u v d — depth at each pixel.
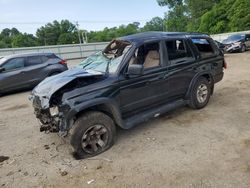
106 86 3.94
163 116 5.49
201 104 5.73
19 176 3.58
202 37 5.76
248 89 7.38
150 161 3.69
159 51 4.79
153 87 4.63
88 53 32.69
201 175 3.25
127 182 3.24
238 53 19.12
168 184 3.13
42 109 3.82
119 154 3.96
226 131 4.52
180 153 3.85
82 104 3.68
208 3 56.41
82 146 3.83
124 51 4.40
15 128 5.57
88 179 3.38
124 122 4.32
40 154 4.18
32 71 9.89
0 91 9.34
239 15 41.53
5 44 88.00
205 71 5.64
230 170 3.31
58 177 3.48
